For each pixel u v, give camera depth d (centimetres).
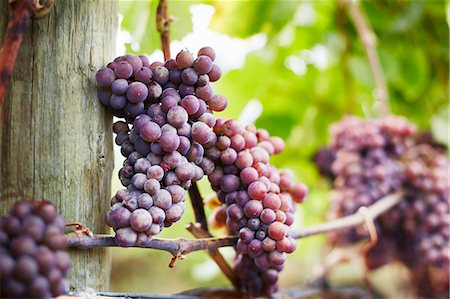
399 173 100
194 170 64
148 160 63
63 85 64
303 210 136
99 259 65
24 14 59
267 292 77
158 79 64
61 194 63
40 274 53
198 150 64
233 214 67
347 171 100
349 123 104
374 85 124
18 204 54
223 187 68
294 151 132
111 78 64
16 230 54
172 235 172
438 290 111
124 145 65
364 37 110
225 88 132
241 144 68
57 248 54
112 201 63
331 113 135
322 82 134
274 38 124
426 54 133
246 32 119
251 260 75
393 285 133
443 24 130
